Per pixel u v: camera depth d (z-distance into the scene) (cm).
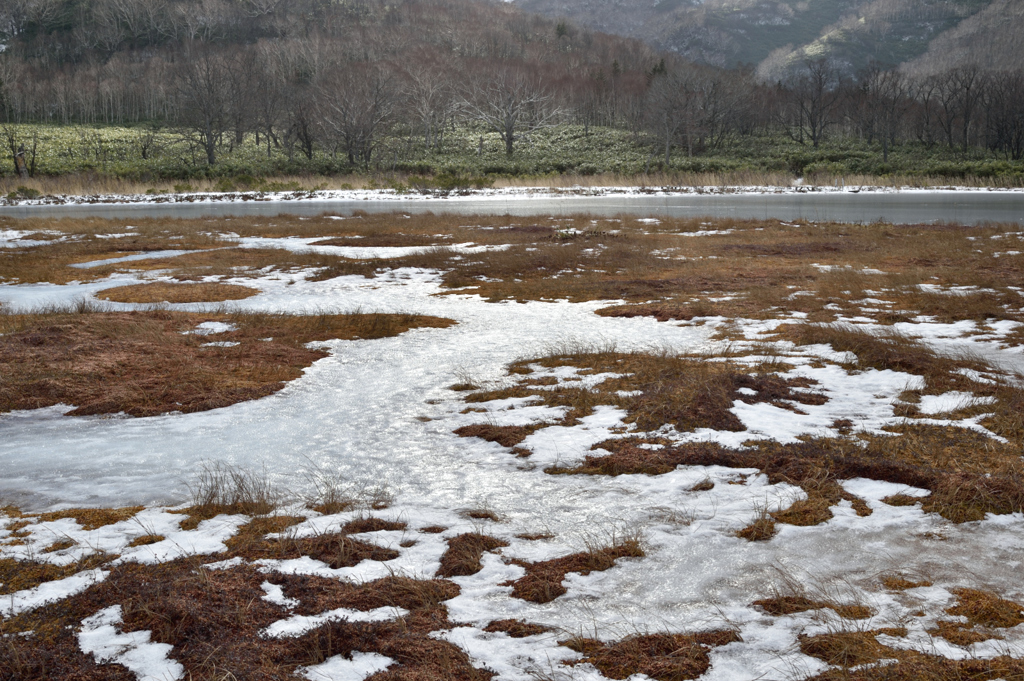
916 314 1169
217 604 364
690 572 393
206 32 16875
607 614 354
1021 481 493
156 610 359
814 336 968
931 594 363
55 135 10025
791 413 673
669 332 1055
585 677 304
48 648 333
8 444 632
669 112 9531
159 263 1933
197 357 912
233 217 3481
